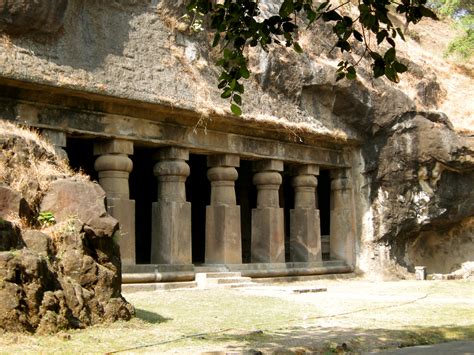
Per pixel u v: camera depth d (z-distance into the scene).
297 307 14.30
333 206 26.16
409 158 25.31
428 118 25.69
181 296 15.91
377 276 25.27
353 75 8.99
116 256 10.96
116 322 10.38
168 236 19.84
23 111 16.52
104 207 11.09
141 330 10.21
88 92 16.91
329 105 23.83
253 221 23.28
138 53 18.16
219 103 20.12
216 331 10.58
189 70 19.41
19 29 15.54
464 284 22.50
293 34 22.75
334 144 25.25
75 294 9.85
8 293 8.79
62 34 16.44
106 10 17.52
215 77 20.20
